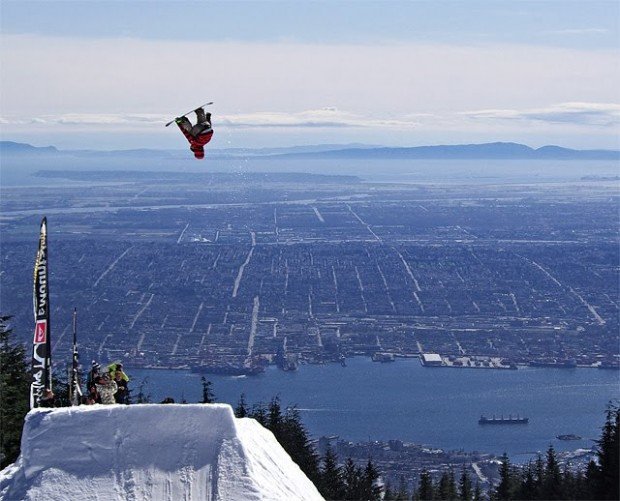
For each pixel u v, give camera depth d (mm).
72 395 31250
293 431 71250
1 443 52094
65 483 24609
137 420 25250
